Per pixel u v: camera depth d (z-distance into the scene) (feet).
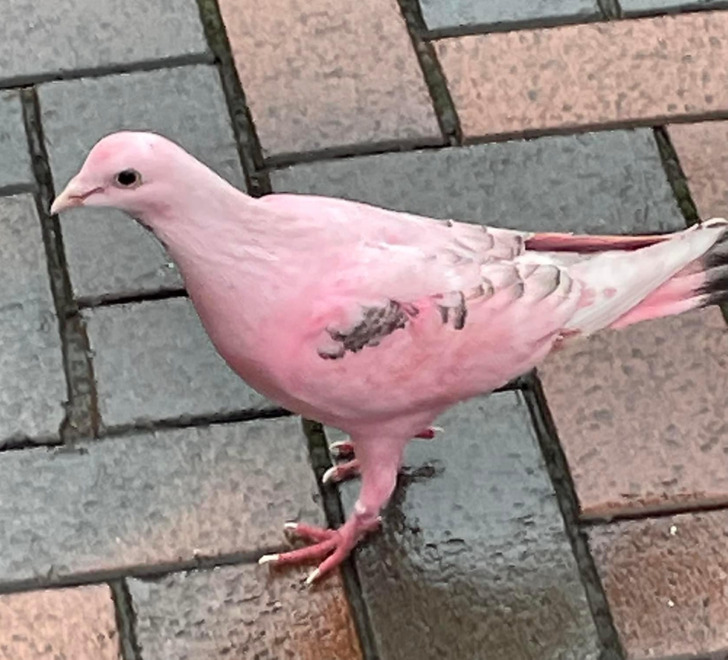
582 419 5.46
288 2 6.67
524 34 6.63
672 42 6.62
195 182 3.98
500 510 5.25
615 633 4.98
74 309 5.70
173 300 5.74
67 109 6.26
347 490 5.31
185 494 5.26
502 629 4.99
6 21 6.52
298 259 4.20
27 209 5.94
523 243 4.54
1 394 5.46
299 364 4.29
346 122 6.31
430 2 6.68
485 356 4.44
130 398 5.48
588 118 6.37
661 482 5.31
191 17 6.60
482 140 6.28
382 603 5.03
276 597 5.04
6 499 5.22
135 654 4.91
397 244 4.36
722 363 5.61
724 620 5.00
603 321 4.56
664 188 6.15
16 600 5.00
